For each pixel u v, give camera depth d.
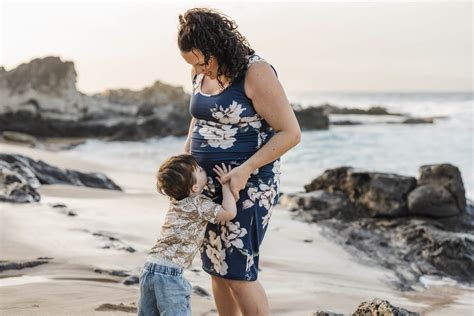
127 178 16.14
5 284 5.04
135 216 8.85
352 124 45.28
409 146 27.05
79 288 5.00
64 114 35.12
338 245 8.48
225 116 3.32
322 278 6.71
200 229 3.34
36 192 9.66
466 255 7.94
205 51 3.18
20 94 33.75
